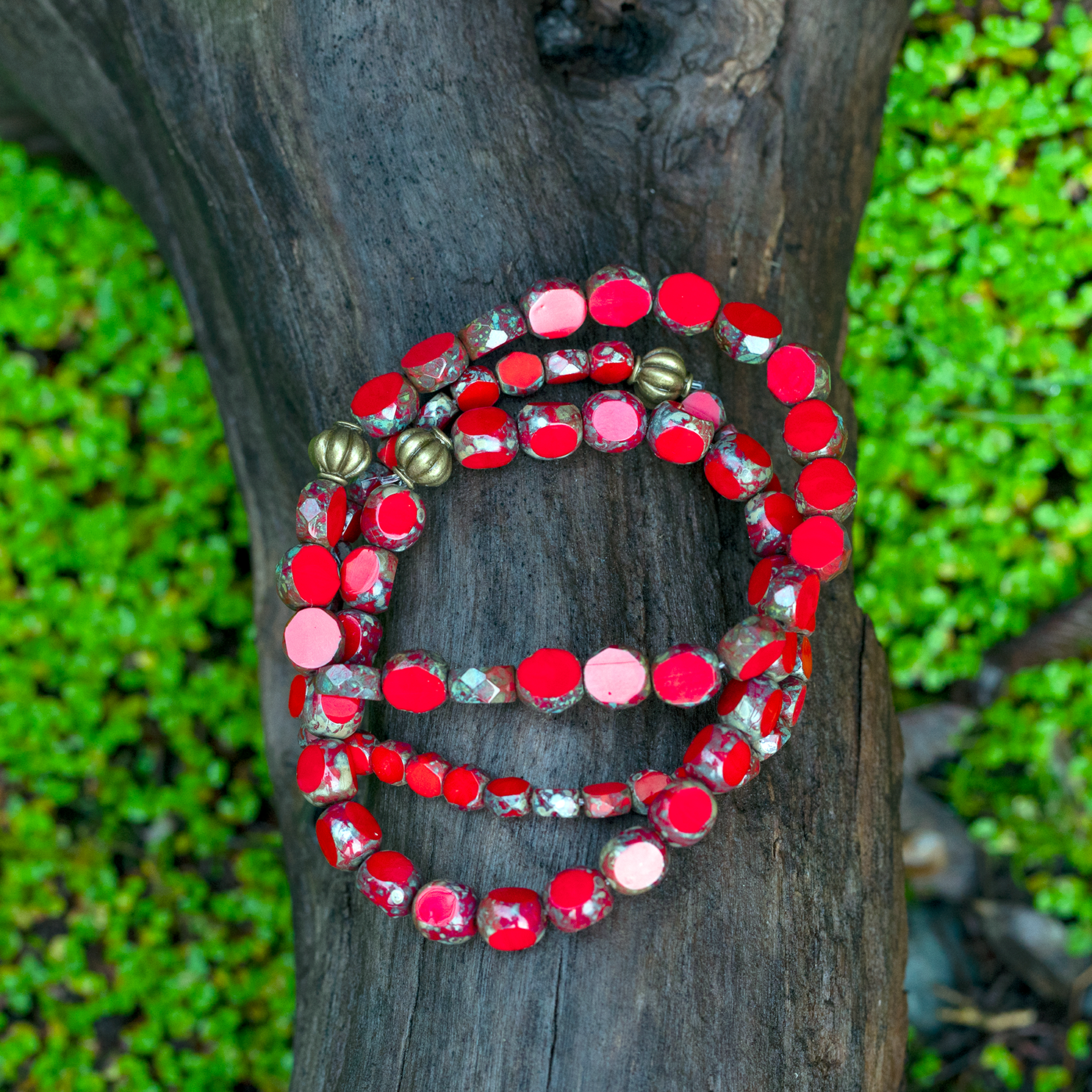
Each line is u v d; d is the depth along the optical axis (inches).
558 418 10.0
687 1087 9.7
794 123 11.2
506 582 10.2
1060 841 13.8
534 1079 9.7
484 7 10.6
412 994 10.0
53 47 11.7
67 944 13.6
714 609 10.3
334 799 10.1
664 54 10.9
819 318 11.3
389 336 10.5
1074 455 13.5
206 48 10.7
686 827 9.7
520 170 10.5
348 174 10.5
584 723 10.1
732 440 10.2
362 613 10.1
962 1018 13.7
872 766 10.6
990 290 13.5
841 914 10.1
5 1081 13.4
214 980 13.6
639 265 10.6
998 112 13.3
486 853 10.0
